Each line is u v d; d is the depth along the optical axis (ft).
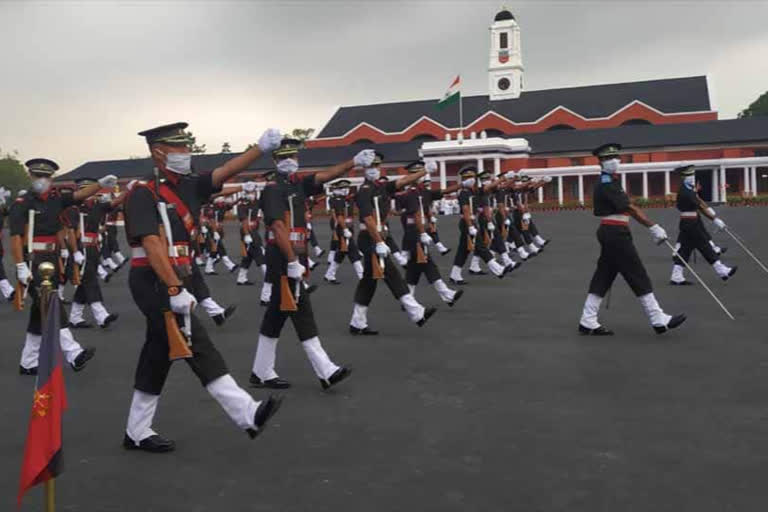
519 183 69.15
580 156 204.54
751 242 70.69
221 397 16.39
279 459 16.69
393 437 17.98
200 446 17.70
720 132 200.13
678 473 15.26
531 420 19.01
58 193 27.32
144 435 17.49
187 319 16.19
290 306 21.72
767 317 32.94
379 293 46.16
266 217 22.16
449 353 27.25
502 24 264.11
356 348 28.48
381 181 31.58
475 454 16.66
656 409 19.67
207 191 17.04
